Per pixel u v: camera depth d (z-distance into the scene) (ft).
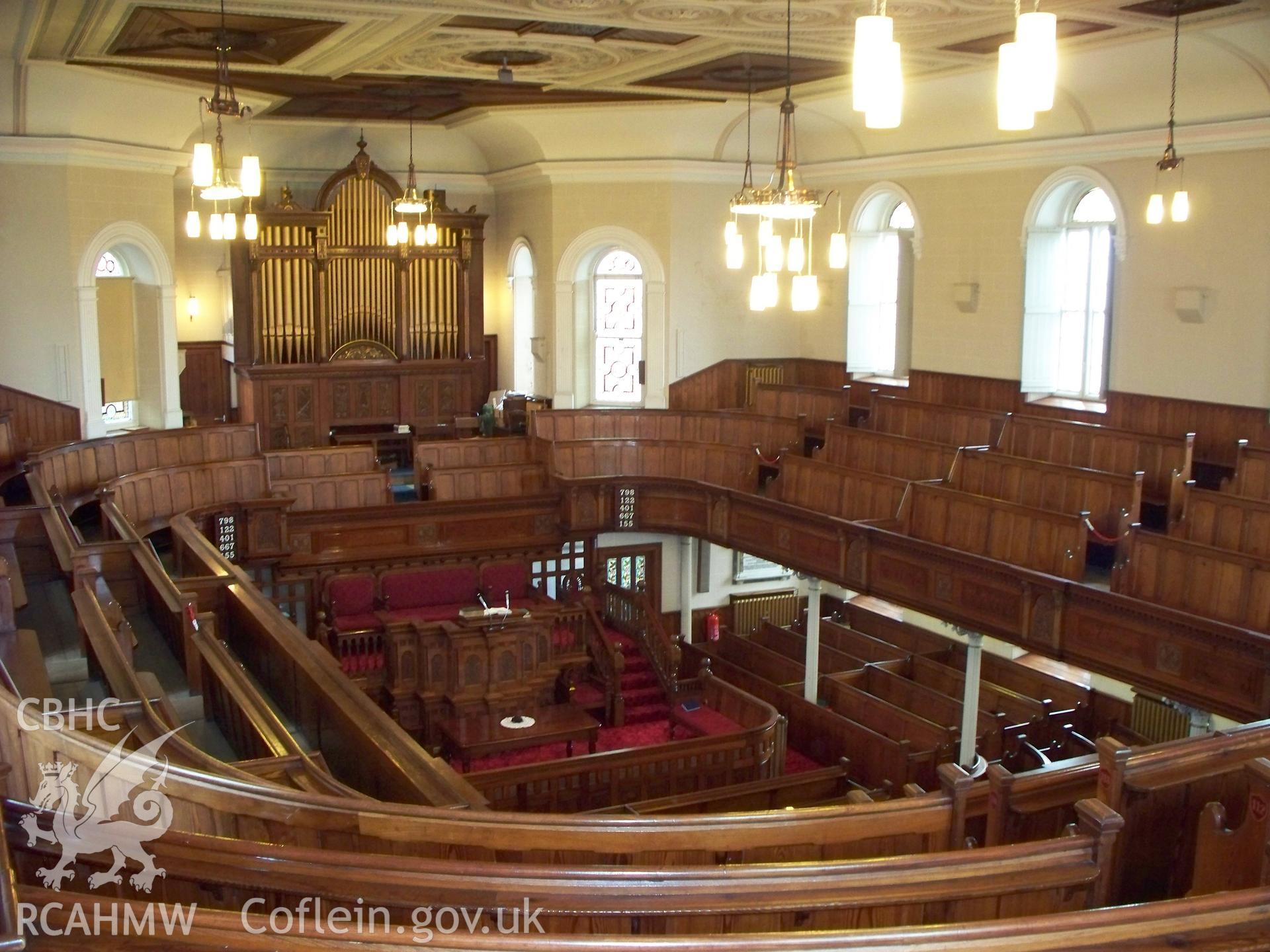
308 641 31.22
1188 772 17.97
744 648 63.77
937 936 9.80
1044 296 55.57
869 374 67.21
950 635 62.59
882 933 9.86
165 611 34.71
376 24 40.45
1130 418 51.19
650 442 62.64
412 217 68.13
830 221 67.10
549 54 46.75
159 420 61.41
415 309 69.77
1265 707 33.09
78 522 49.85
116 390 61.21
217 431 56.34
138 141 57.16
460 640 51.34
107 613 30.99
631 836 16.51
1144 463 45.96
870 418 60.13
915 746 49.42
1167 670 36.04
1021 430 51.34
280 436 67.21
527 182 70.59
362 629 53.21
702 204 67.77
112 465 51.19
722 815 17.07
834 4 36.35
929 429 56.34
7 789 15.76
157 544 52.85
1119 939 10.00
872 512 49.49
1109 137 50.16
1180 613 35.12
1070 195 54.39
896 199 64.34
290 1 36.58
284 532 55.21
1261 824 15.52
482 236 70.74
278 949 8.91
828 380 68.74
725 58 47.55
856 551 48.73
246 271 65.46
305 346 67.56
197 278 70.49
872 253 66.03
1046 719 50.08
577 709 52.47
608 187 67.56
